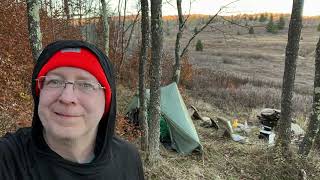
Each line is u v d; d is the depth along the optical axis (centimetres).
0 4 1226
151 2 707
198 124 1224
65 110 114
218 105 1602
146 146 812
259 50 5544
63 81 116
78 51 117
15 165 118
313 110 867
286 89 876
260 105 1653
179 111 963
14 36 1170
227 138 1065
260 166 864
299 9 831
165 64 1752
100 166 128
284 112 878
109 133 133
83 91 118
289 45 860
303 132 1162
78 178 124
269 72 3500
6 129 715
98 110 122
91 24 2025
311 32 8719
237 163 883
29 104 894
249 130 1212
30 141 123
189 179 782
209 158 903
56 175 120
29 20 537
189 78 2011
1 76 909
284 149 881
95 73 119
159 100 770
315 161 887
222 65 3750
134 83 1556
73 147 123
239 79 2564
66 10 1842
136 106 1014
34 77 119
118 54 1747
